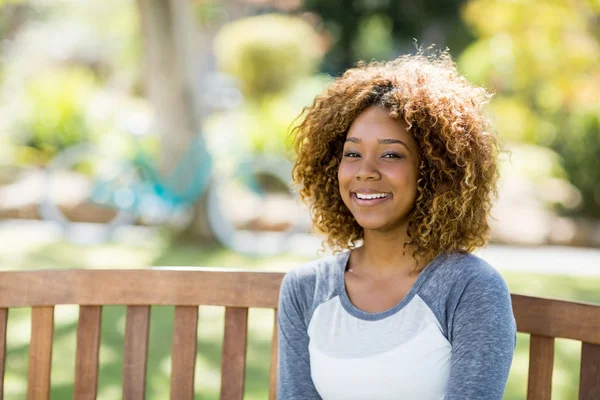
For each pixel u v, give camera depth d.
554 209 9.70
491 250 8.16
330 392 2.01
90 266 6.77
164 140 7.93
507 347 1.88
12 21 16.25
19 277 2.22
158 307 5.47
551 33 7.43
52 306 2.23
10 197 9.28
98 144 10.37
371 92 2.11
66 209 8.91
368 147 2.06
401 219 2.07
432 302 1.95
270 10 15.60
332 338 2.01
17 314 5.31
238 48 13.35
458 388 1.85
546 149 9.97
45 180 8.54
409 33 13.83
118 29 14.56
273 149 10.20
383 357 1.93
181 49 7.75
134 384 2.23
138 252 7.55
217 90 11.59
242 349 2.24
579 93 7.71
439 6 13.34
